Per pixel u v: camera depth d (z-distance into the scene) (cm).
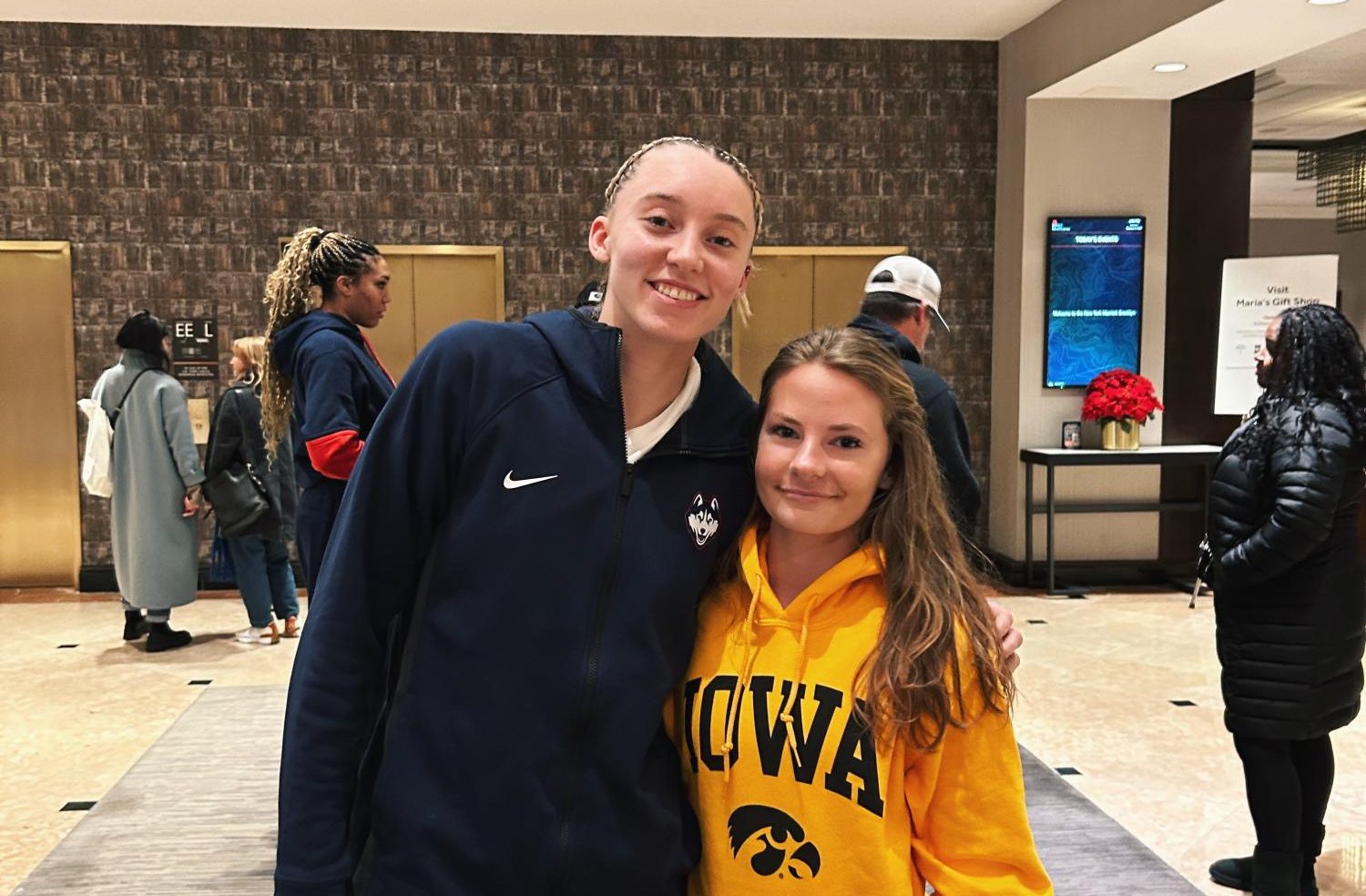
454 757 119
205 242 699
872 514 135
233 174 697
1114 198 702
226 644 566
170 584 547
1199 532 722
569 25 691
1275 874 276
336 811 118
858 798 125
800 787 127
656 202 120
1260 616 273
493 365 123
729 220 121
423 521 123
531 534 120
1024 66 693
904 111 732
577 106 713
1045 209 700
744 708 130
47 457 703
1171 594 688
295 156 700
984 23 688
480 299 720
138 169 692
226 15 666
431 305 718
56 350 697
